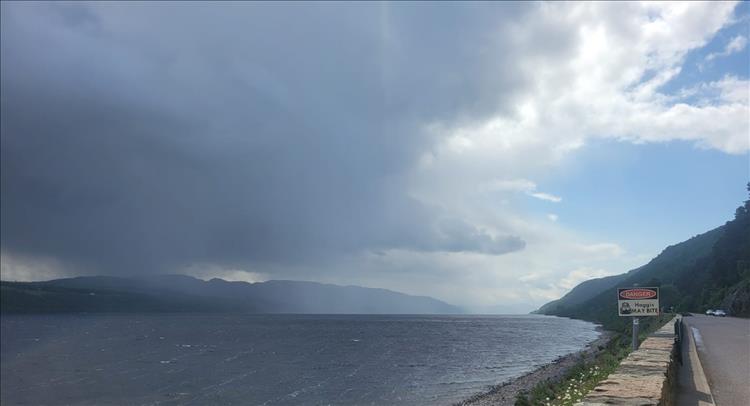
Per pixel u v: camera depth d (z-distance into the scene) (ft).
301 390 126.21
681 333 68.44
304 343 287.69
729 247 338.75
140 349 247.70
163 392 126.52
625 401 22.84
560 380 72.84
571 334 348.38
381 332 414.21
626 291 58.75
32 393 127.54
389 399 112.27
